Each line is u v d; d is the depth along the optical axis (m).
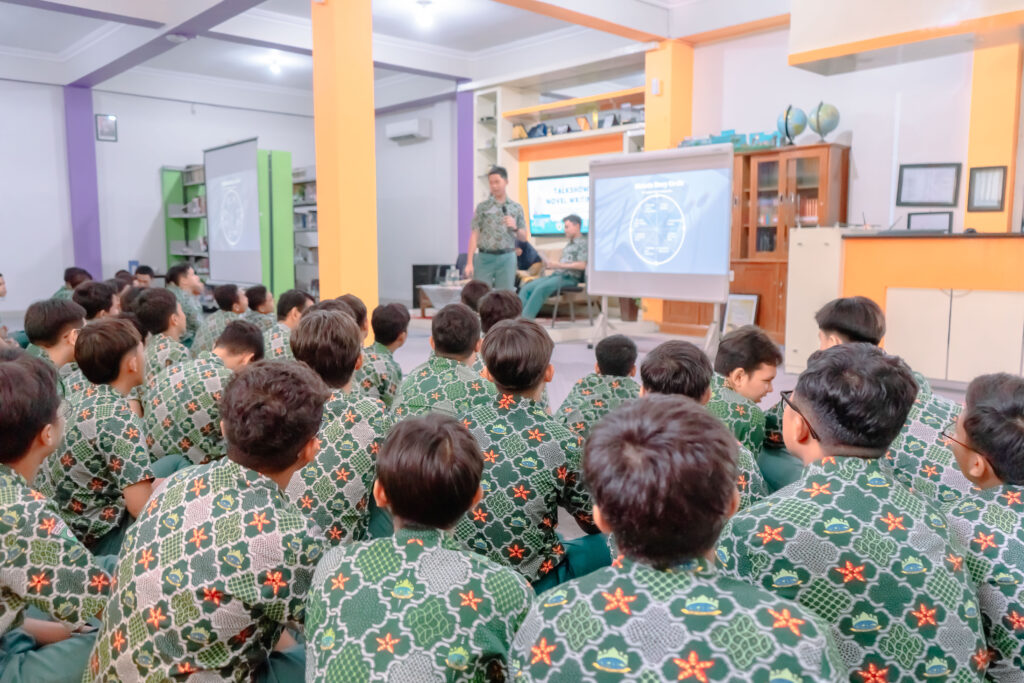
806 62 5.21
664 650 0.70
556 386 4.82
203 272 10.62
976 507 1.15
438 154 10.68
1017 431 1.15
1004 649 1.10
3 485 1.20
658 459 0.73
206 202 9.70
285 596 1.11
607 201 5.96
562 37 8.61
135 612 1.10
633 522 0.74
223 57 9.58
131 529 1.17
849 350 1.08
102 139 10.12
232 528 1.09
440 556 1.00
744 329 2.11
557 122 9.00
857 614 0.94
